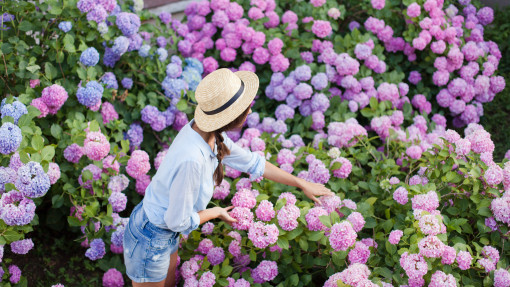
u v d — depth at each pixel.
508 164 2.95
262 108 4.47
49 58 3.55
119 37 3.68
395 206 3.05
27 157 2.70
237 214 2.70
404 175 3.56
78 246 3.58
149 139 4.05
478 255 2.67
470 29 4.84
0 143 2.65
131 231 2.46
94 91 3.30
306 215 2.78
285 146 3.83
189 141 2.20
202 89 2.18
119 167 3.40
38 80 3.43
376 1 4.61
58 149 3.25
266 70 4.59
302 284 2.93
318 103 4.12
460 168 2.93
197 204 2.42
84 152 3.13
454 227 2.80
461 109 4.41
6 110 2.91
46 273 3.34
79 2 3.53
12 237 2.67
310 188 2.85
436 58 4.46
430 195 2.79
